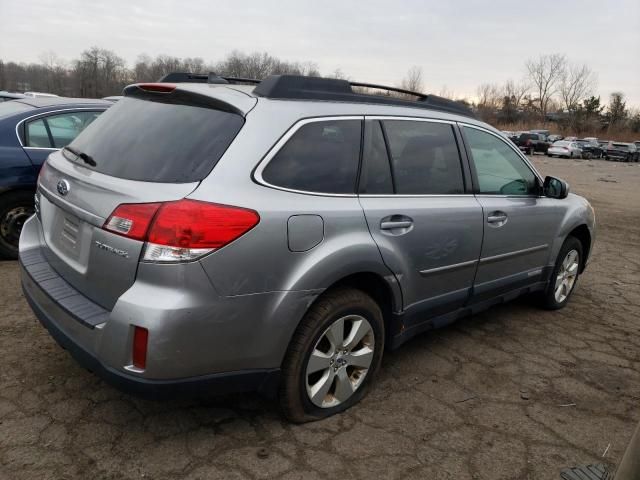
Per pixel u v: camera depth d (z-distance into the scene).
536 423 3.06
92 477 2.36
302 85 2.85
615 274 6.46
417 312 3.31
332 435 2.78
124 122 2.86
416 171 3.27
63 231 2.76
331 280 2.66
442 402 3.20
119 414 2.82
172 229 2.22
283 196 2.53
